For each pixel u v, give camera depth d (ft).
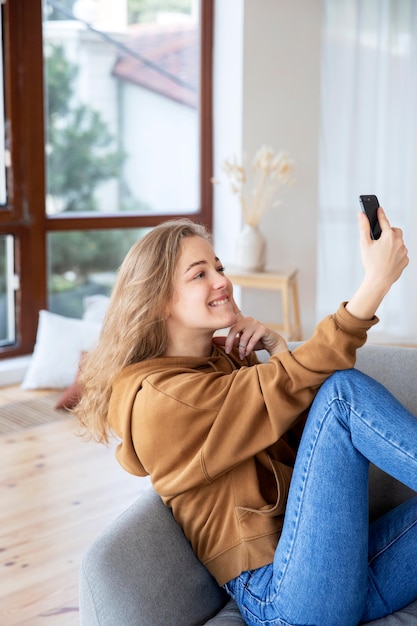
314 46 15.84
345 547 4.99
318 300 17.39
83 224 15.42
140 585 5.16
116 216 15.74
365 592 5.17
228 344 6.00
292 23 15.64
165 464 5.36
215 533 5.42
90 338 14.35
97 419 5.79
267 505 5.35
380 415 4.90
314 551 4.99
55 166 15.15
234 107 15.79
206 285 5.56
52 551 8.91
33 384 14.26
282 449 5.79
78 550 8.95
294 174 16.05
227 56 15.79
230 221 16.30
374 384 5.07
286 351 5.32
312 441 5.08
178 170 16.43
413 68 16.90
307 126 16.01
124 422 5.48
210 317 5.56
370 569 5.38
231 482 5.38
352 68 16.75
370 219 5.18
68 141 15.20
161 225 5.74
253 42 15.47
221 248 16.58
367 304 5.12
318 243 17.20
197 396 5.25
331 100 16.79
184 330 5.70
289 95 15.81
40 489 10.46
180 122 16.29
